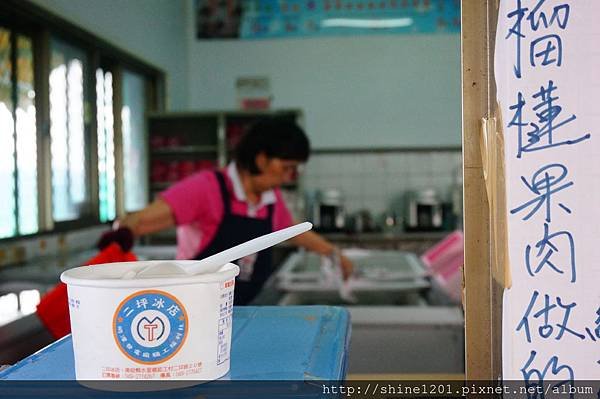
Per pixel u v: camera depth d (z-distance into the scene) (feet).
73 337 1.90
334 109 21.83
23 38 12.87
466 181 2.02
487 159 1.96
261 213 8.11
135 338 1.81
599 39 1.90
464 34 2.01
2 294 7.88
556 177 1.92
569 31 1.90
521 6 1.90
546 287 1.93
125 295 1.80
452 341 5.82
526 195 1.93
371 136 21.75
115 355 1.81
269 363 2.02
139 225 6.93
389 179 21.71
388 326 5.84
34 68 13.09
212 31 22.13
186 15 22.21
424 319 5.97
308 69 21.85
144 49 18.08
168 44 20.21
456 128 21.49
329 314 2.76
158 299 1.81
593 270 1.91
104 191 16.51
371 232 20.59
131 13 17.13
